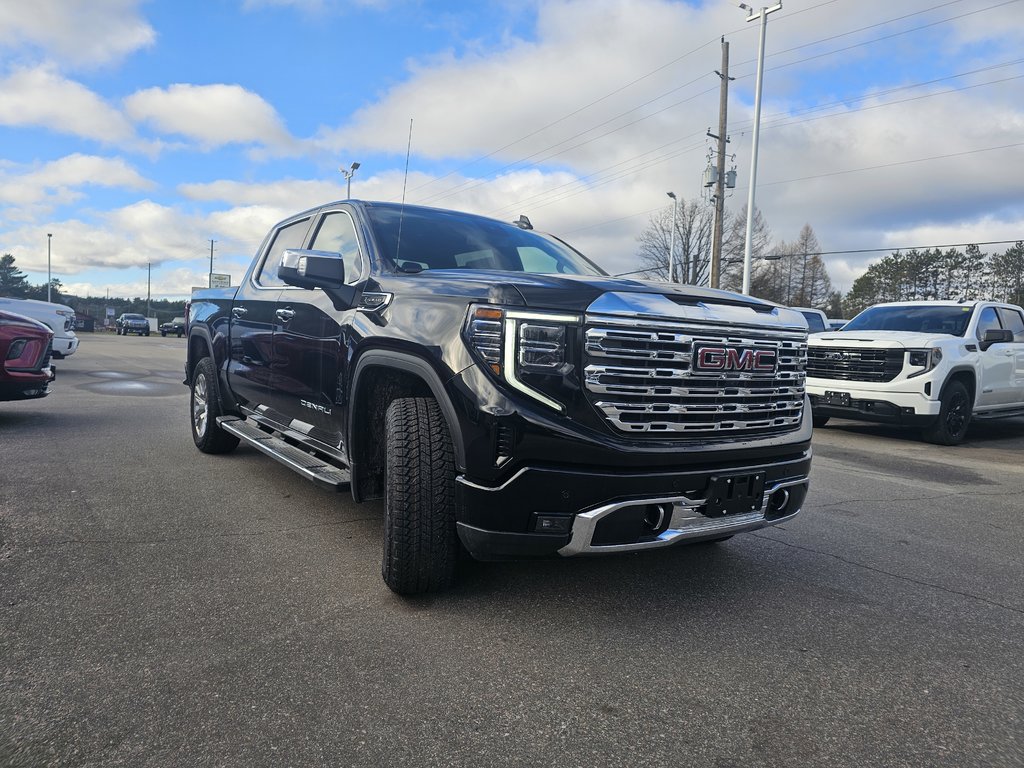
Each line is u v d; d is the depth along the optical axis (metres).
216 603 3.05
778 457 3.24
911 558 4.06
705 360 2.96
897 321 10.14
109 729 2.10
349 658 2.60
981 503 5.60
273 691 2.35
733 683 2.54
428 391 3.29
